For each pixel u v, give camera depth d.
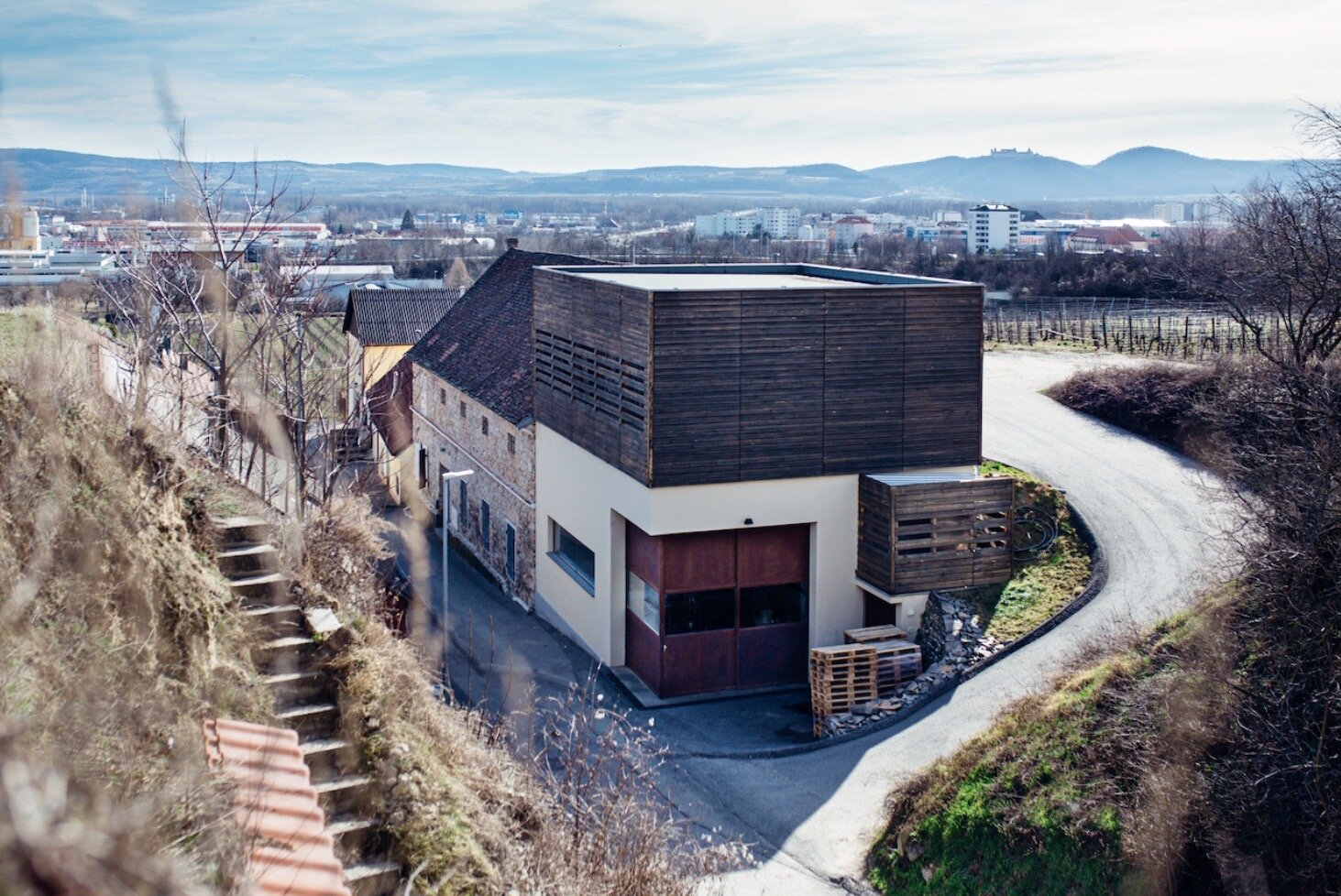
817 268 31.83
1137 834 16.52
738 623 25.67
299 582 13.70
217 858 6.79
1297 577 18.59
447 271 82.62
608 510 26.41
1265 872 15.53
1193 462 31.39
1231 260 43.41
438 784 11.46
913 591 24.58
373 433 41.72
